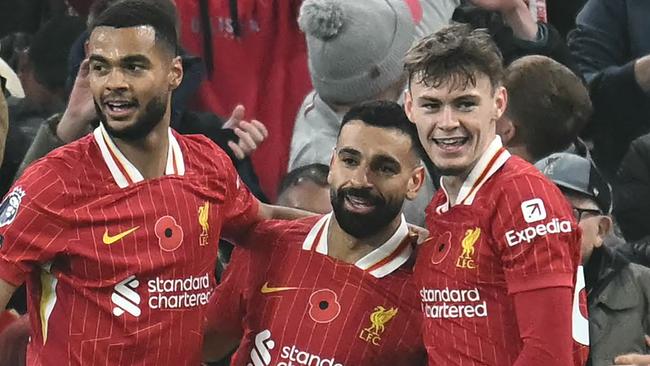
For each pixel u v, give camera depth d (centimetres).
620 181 1181
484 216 820
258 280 898
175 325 855
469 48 824
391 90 1110
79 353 842
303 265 887
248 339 896
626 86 1228
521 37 1178
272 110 1210
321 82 1114
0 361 976
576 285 835
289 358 875
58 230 840
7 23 1421
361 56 1092
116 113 840
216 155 891
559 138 1063
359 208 854
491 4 1173
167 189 859
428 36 852
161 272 850
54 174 842
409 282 873
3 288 835
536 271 801
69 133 1034
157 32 848
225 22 1212
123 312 842
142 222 849
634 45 1292
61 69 1205
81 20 1231
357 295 873
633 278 1001
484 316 823
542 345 794
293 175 1052
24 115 1193
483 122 825
